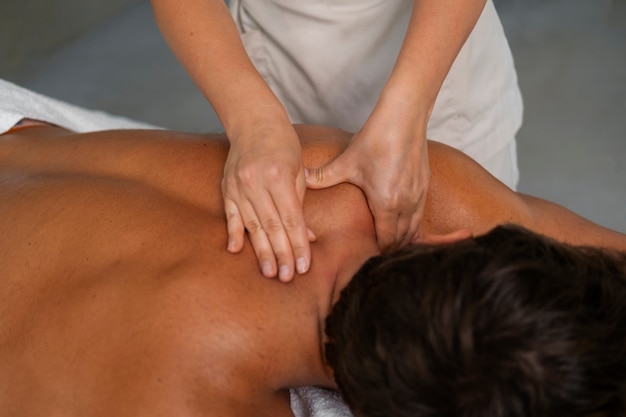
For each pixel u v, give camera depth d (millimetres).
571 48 2725
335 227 954
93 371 858
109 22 3000
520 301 665
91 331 872
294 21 1325
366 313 727
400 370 690
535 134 2412
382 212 962
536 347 652
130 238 924
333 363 803
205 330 846
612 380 668
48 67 2791
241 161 921
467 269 689
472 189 1044
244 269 890
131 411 829
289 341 870
